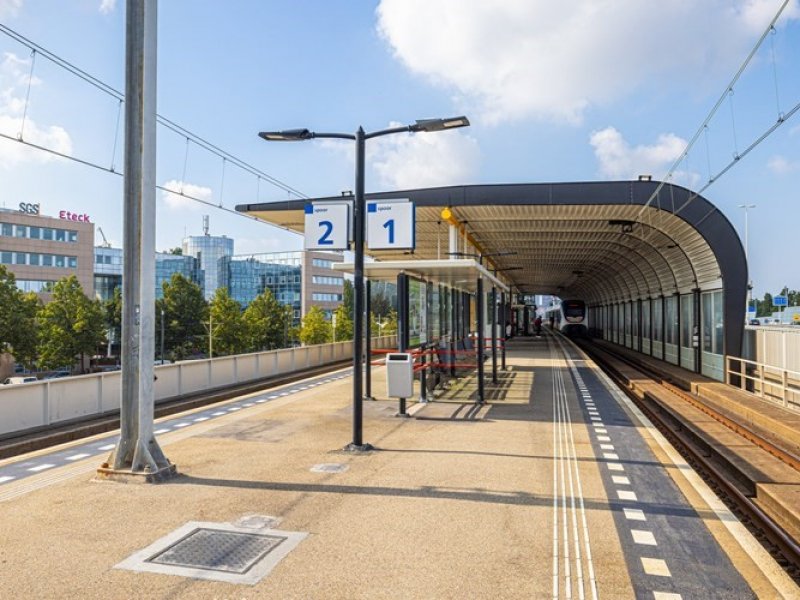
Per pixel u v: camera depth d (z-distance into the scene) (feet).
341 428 34.65
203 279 372.79
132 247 24.56
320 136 30.73
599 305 188.34
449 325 61.82
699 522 19.03
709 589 14.46
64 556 16.26
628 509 20.24
